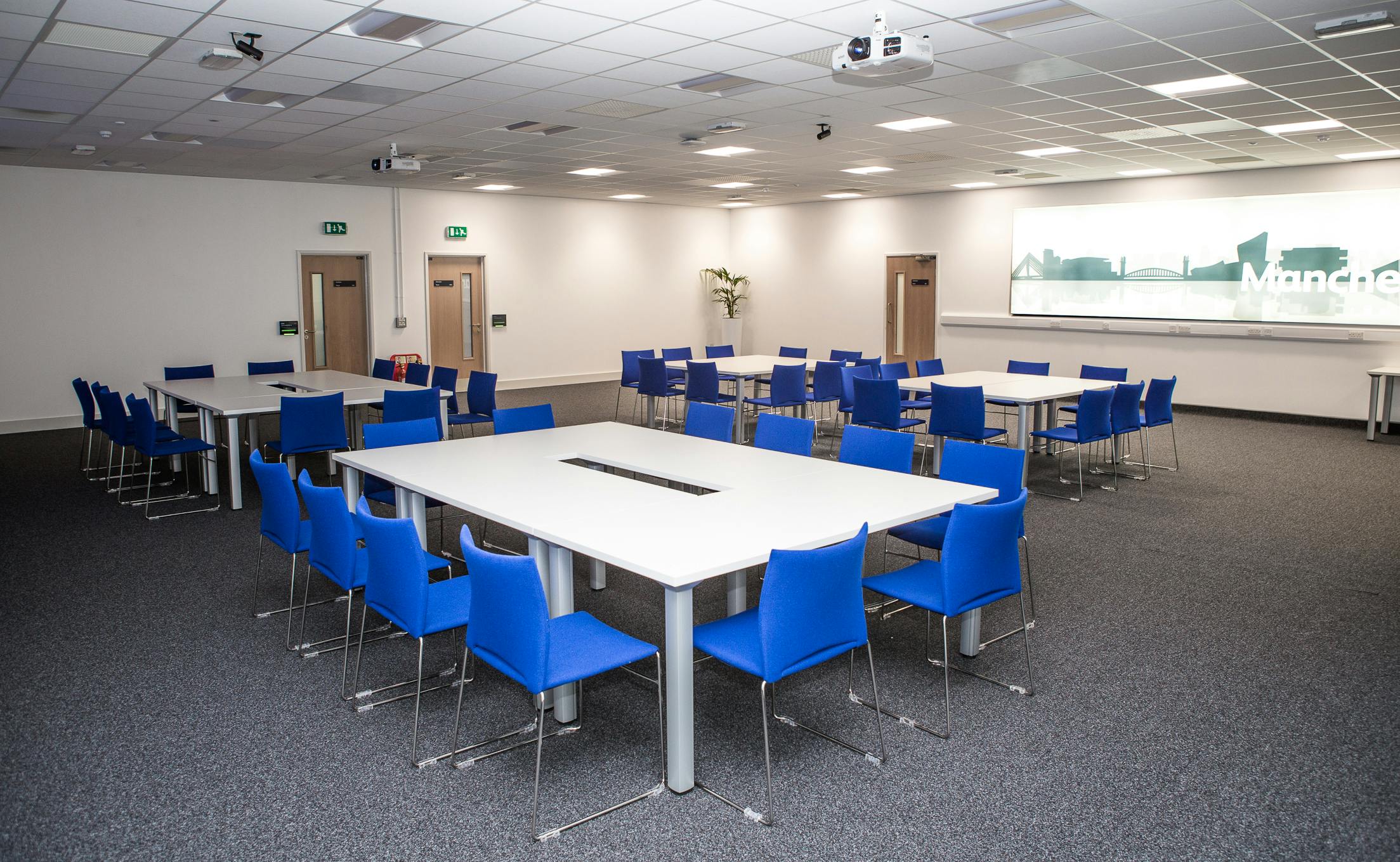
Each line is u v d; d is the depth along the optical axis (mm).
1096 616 4395
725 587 4910
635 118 7387
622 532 3082
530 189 13008
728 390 11758
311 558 3766
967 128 7863
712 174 11195
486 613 2727
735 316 16188
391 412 6672
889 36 4176
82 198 10289
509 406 11930
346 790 2881
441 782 2930
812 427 4871
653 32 4852
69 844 2580
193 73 5672
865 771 2988
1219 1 4285
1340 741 3164
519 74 5809
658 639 4168
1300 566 5152
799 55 5359
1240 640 4082
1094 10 4441
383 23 4742
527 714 3420
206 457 6953
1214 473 7773
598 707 3490
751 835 2629
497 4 4348
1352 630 4199
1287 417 10500
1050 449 8500
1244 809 2748
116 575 5043
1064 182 11977
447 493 3688
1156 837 2613
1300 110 6961
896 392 7242
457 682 3689
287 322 11898
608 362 15133
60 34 4793
